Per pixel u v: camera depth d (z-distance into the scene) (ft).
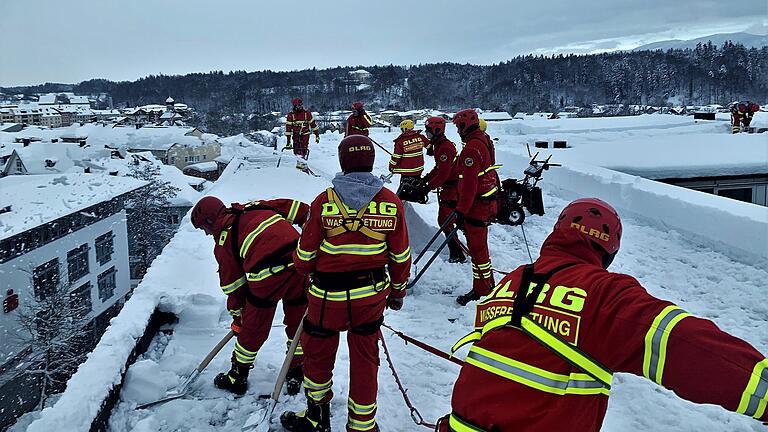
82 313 83.41
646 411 12.43
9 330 71.46
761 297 17.61
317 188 31.60
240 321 13.32
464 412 6.89
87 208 87.66
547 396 6.45
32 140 254.47
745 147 39.40
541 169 30.42
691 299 18.17
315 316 11.02
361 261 10.74
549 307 6.68
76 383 11.86
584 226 7.25
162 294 16.47
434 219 25.62
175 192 153.89
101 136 257.14
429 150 21.65
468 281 20.42
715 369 5.50
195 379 13.41
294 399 13.05
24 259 73.41
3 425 66.23
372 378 11.12
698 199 23.80
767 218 20.30
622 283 6.57
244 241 12.54
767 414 5.37
